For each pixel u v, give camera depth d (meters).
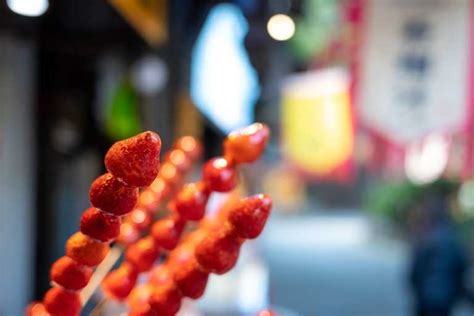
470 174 5.88
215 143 8.04
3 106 4.75
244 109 5.86
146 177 1.28
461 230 14.89
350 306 11.55
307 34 8.79
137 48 4.50
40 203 5.04
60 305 1.53
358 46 5.87
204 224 1.95
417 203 18.41
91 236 1.41
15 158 4.86
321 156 8.32
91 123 5.30
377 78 5.85
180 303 1.55
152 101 5.96
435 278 6.11
